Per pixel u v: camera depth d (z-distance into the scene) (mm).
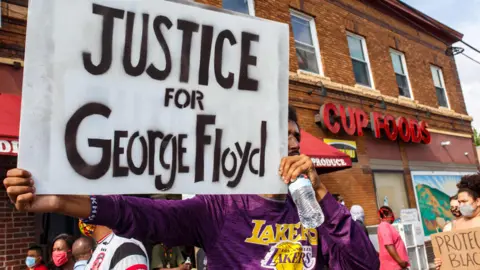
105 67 1546
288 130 2057
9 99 5719
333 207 1724
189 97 1696
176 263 5188
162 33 1675
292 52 10445
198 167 1670
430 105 15227
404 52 14867
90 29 1534
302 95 10281
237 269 1658
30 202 1378
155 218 1619
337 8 12359
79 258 3635
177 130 1651
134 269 2506
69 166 1441
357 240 1729
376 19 13820
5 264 5578
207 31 1774
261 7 9945
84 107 1492
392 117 12406
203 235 1733
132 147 1558
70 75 1480
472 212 4434
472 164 16562
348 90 11547
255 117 1825
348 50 12281
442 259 4438
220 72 1778
